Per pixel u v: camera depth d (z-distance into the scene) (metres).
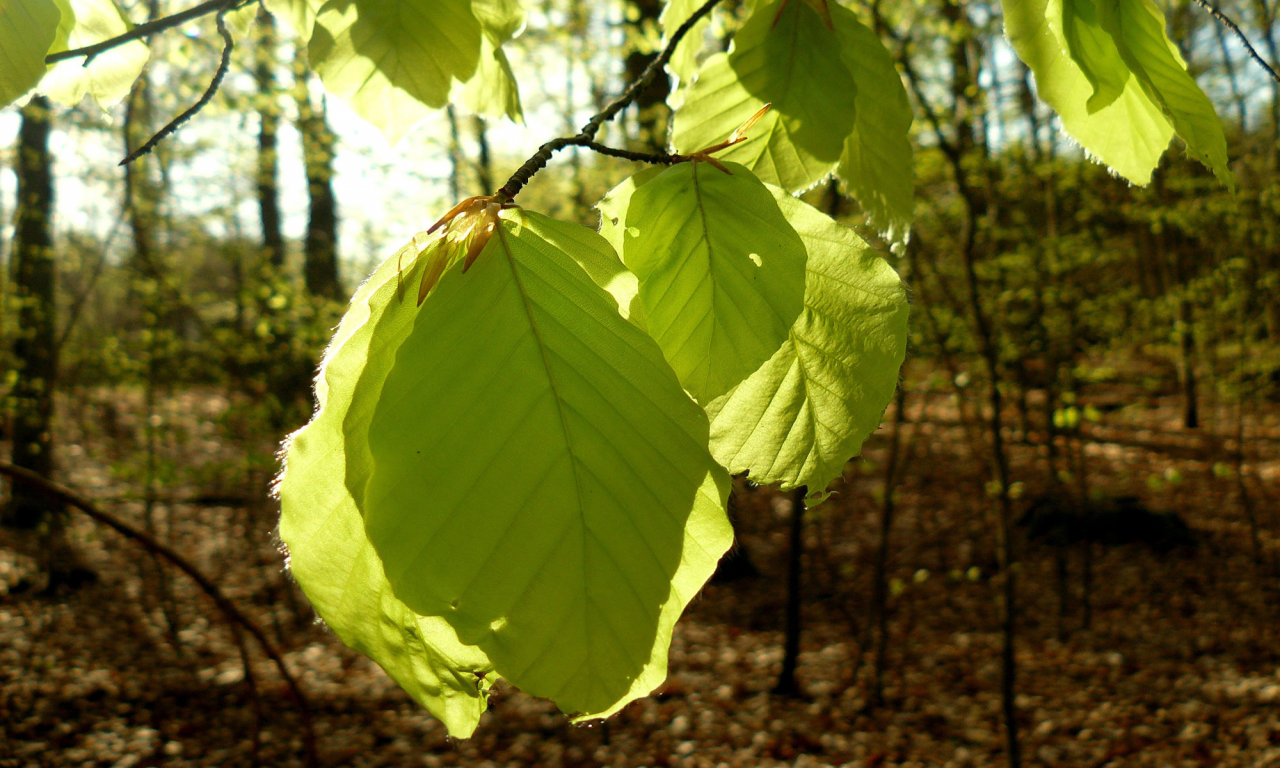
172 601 6.47
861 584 7.98
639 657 0.45
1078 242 6.59
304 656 6.57
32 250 7.93
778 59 0.92
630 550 0.46
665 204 0.61
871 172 1.00
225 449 9.55
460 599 0.44
